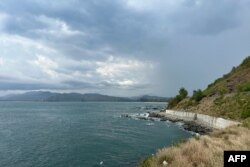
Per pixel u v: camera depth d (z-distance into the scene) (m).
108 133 59.09
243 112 54.53
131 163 31.42
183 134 56.16
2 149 41.25
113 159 33.69
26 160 33.94
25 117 111.12
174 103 128.62
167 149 16.33
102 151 38.91
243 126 30.77
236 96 72.12
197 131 59.50
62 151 39.44
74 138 52.25
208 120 69.56
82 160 33.56
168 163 13.98
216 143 17.28
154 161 14.73
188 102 107.94
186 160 13.10
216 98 88.12
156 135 55.03
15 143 46.91
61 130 65.50
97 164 31.42
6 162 32.91
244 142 17.81
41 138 52.72
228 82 109.06
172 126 71.88
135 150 39.12
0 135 57.31
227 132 24.81
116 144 44.66
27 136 55.59
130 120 92.75
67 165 31.34
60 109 189.88
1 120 96.25
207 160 12.95
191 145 16.33
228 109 66.56
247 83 81.69
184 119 87.62
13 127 73.06
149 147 41.38
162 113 116.94
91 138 52.00
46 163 32.38
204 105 90.56
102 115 121.00
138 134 56.88
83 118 104.19
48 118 105.50
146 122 84.56
